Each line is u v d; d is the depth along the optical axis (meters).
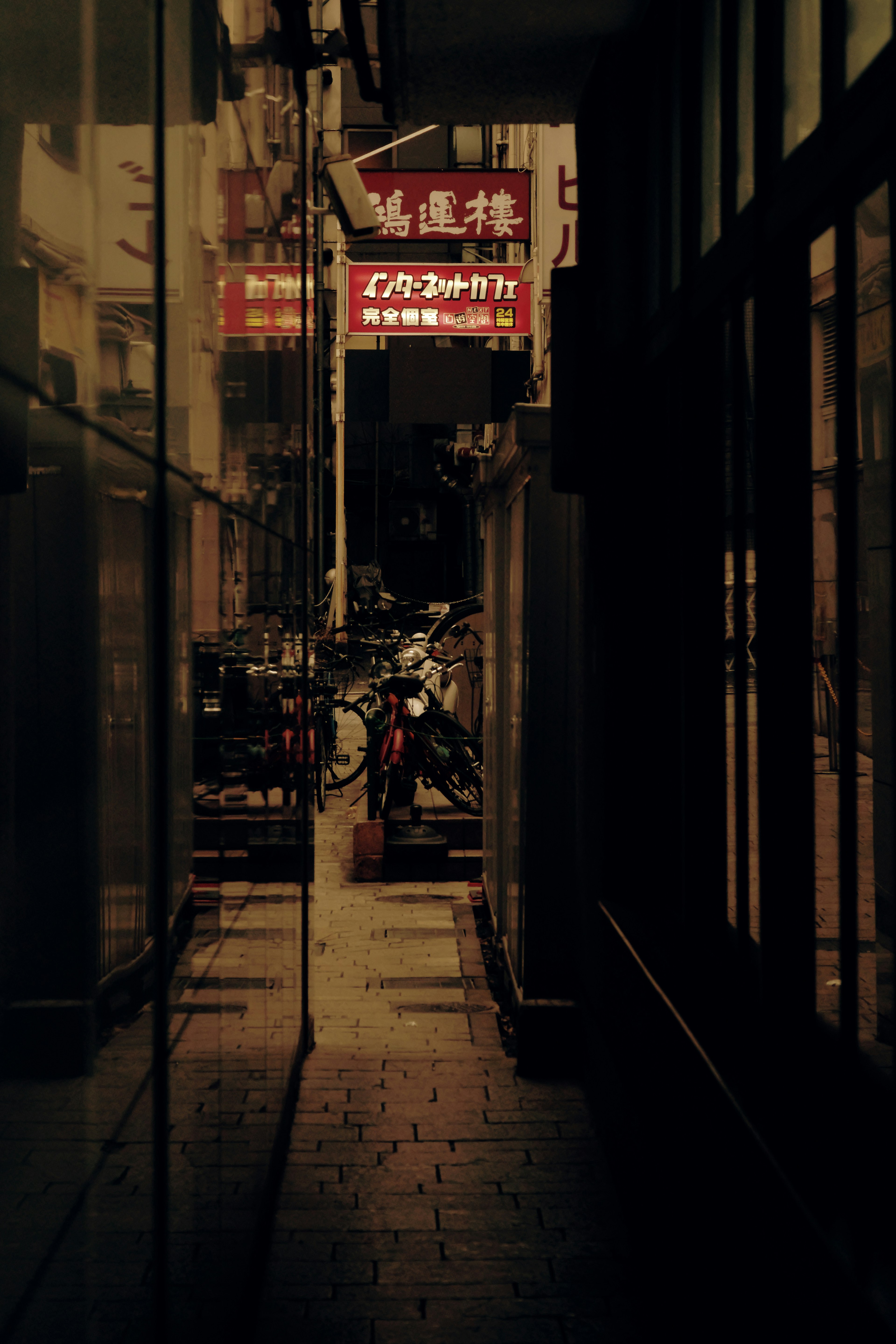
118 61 2.17
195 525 2.79
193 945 2.64
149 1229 2.27
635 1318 3.48
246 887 3.44
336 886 9.65
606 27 4.30
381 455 40.84
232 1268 3.04
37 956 2.19
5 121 1.84
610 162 4.30
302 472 5.62
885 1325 1.67
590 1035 5.09
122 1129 2.26
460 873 9.84
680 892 4.07
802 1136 2.35
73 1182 2.15
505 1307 3.54
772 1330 2.29
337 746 15.44
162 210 2.43
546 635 5.59
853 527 2.09
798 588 2.51
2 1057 2.16
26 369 1.88
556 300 4.66
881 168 1.96
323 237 14.77
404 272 10.91
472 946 7.76
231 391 3.35
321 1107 5.11
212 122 3.06
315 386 17.03
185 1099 2.52
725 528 3.52
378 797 10.47
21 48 1.91
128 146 2.23
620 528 4.31
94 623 2.33
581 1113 5.04
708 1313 2.88
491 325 10.95
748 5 2.86
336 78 11.46
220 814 3.02
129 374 2.28
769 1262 2.31
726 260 2.97
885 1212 1.99
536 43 4.46
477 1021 6.29
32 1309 2.08
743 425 2.86
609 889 4.43
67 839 2.29
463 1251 3.87
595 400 4.61
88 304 2.05
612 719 4.38
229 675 3.25
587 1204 4.21
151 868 2.37
